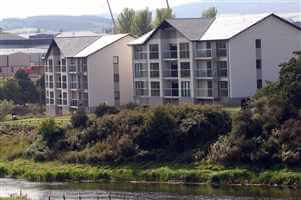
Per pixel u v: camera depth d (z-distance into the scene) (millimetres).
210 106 99875
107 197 84875
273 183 85312
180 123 98438
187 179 90438
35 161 105438
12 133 118438
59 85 149875
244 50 120438
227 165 90625
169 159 95812
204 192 84375
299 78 94188
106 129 104000
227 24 124062
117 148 99250
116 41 140500
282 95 93875
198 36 123250
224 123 97250
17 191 90812
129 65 141750
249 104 97188
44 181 98062
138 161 97312
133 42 134875
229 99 119938
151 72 131125
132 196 84562
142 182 93000
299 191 81688
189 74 124812
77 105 142750
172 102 128250
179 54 125875
